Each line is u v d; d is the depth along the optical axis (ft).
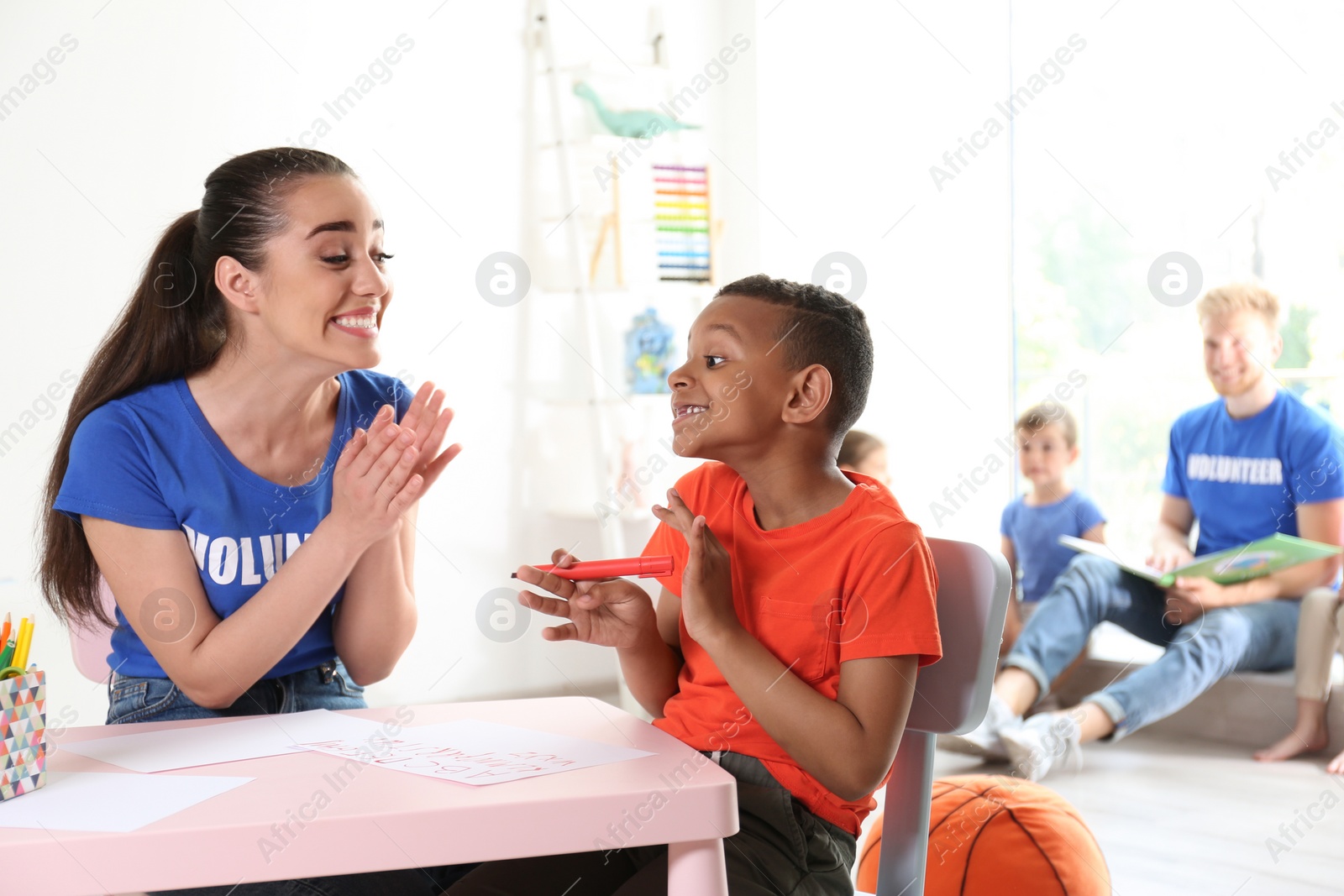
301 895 2.83
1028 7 11.23
